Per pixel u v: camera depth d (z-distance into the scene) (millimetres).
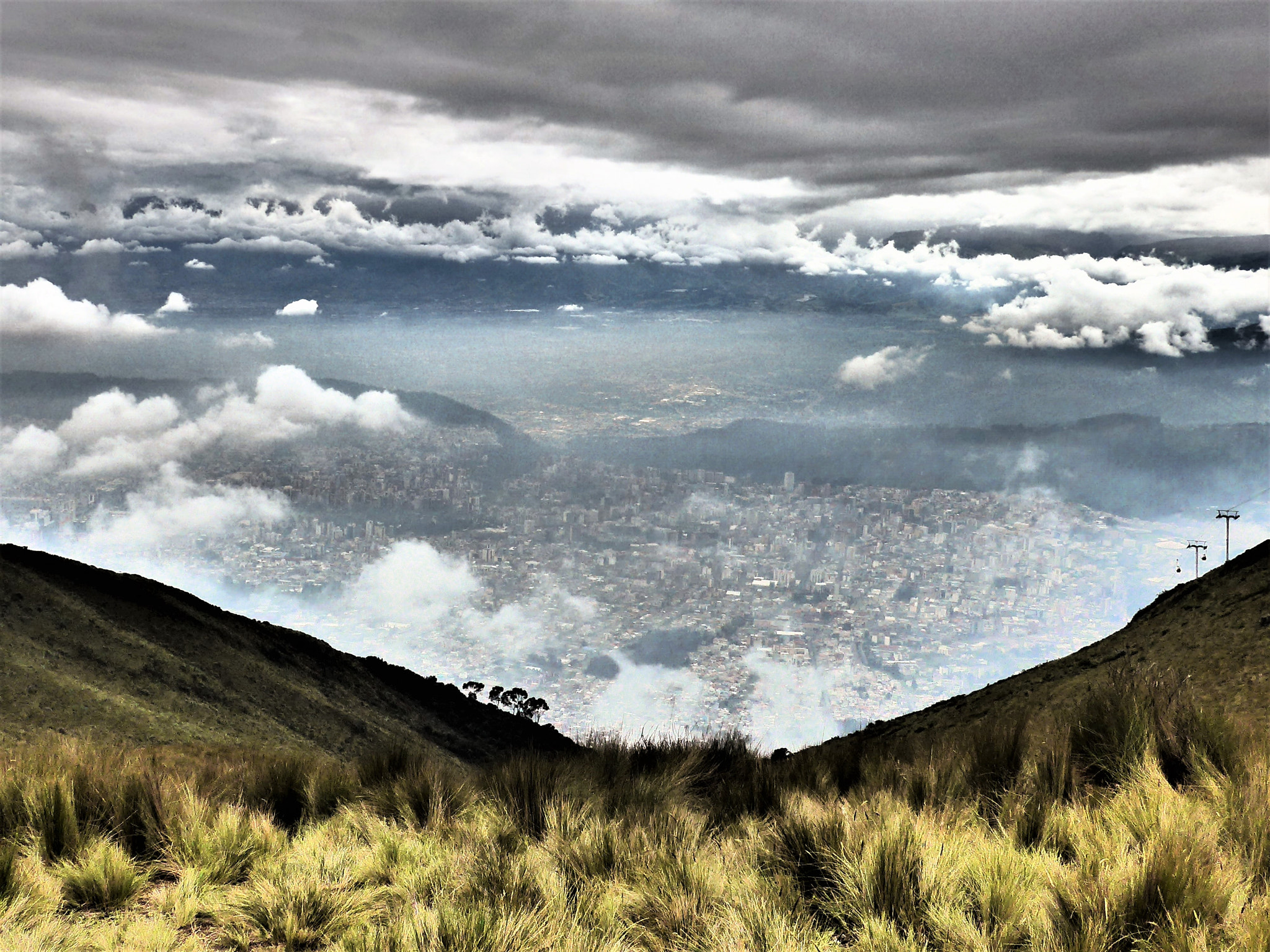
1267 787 4941
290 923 4730
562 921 4312
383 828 6301
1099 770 6129
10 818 5895
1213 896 3807
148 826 6035
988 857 4457
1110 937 3664
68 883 5195
